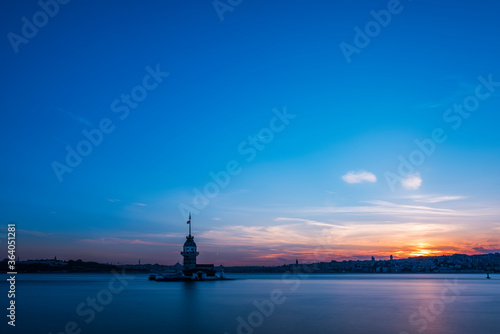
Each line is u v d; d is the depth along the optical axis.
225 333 72.94
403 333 72.56
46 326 80.00
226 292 176.38
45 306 116.50
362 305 119.62
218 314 97.06
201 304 121.31
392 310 106.19
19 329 76.88
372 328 77.38
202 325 80.81
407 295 163.62
